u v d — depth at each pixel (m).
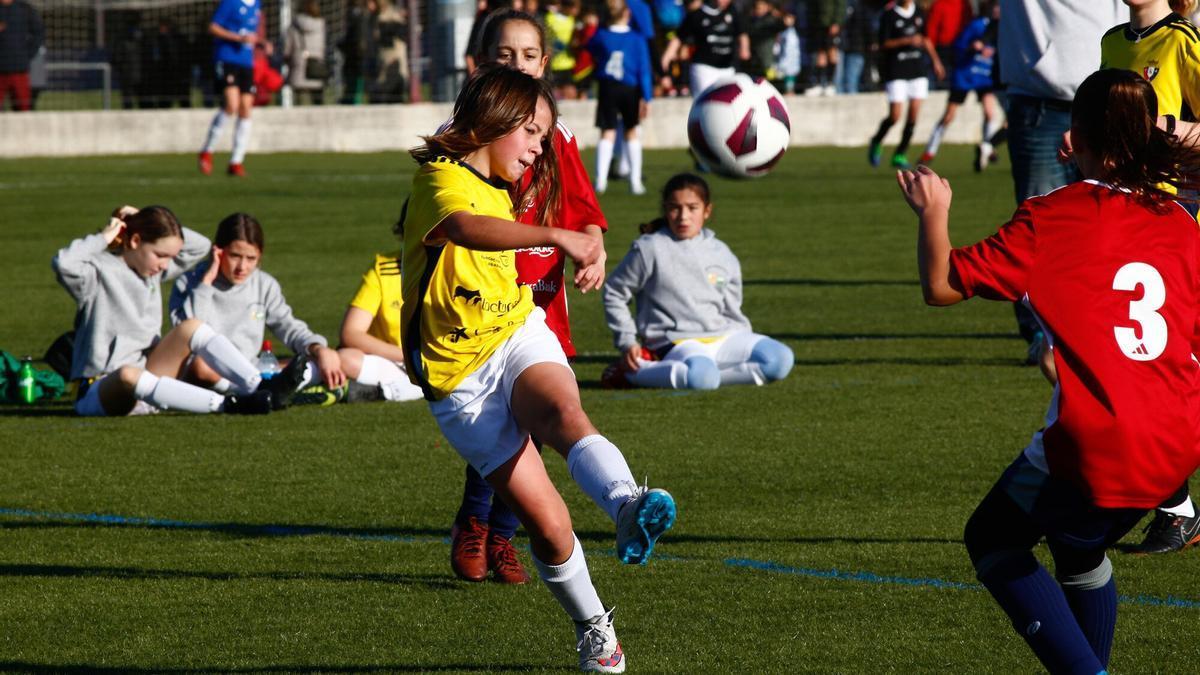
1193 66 12.85
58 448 15.29
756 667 8.83
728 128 18.06
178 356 17.22
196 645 9.34
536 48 10.98
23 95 59.59
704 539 11.61
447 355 8.47
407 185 44.81
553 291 10.20
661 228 19.00
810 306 24.36
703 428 15.80
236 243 17.48
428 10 65.00
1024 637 7.64
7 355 18.12
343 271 28.47
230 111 48.31
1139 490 7.32
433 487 13.49
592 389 18.45
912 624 9.59
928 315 23.48
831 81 68.38
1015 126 17.75
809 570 10.77
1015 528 7.65
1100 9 17.05
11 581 10.73
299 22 60.94
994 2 56.62
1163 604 9.96
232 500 13.07
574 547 8.53
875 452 14.51
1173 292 7.49
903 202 40.06
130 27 63.12
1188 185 7.71
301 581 10.72
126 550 11.53
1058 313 7.40
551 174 9.34
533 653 9.15
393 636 9.49
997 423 15.73
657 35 58.31
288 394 17.09
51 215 37.03
